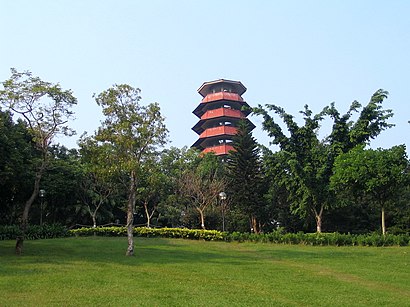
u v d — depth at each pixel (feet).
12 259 63.05
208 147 189.57
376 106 117.50
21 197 83.41
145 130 72.08
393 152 96.53
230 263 66.08
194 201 144.77
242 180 139.23
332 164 114.73
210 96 190.90
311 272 58.29
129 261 64.64
